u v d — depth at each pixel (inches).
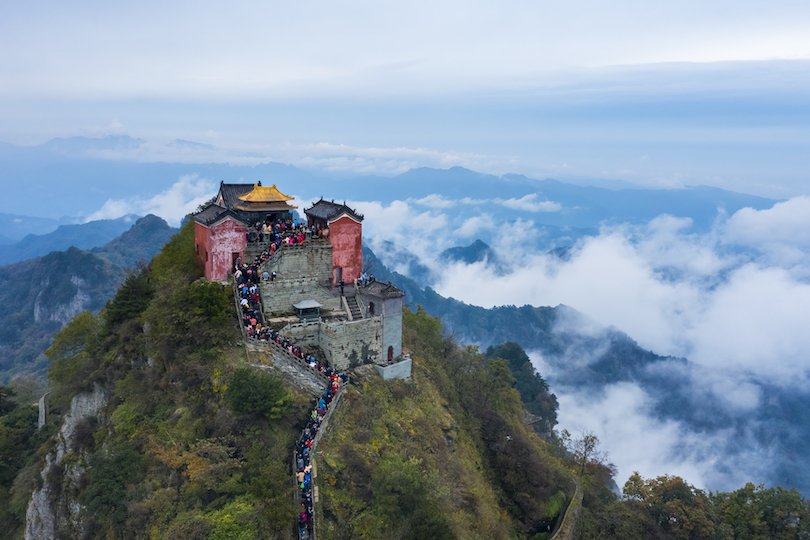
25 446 3577.8
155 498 2193.7
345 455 2431.1
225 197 3720.5
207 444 2315.5
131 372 2878.9
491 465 3432.6
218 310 2778.1
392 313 3208.7
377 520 2235.5
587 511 3582.7
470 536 2516.0
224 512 2044.8
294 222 3654.0
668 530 3577.8
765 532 3474.4
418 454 2709.2
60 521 2694.4
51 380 3769.7
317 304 3157.0
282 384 2591.0
